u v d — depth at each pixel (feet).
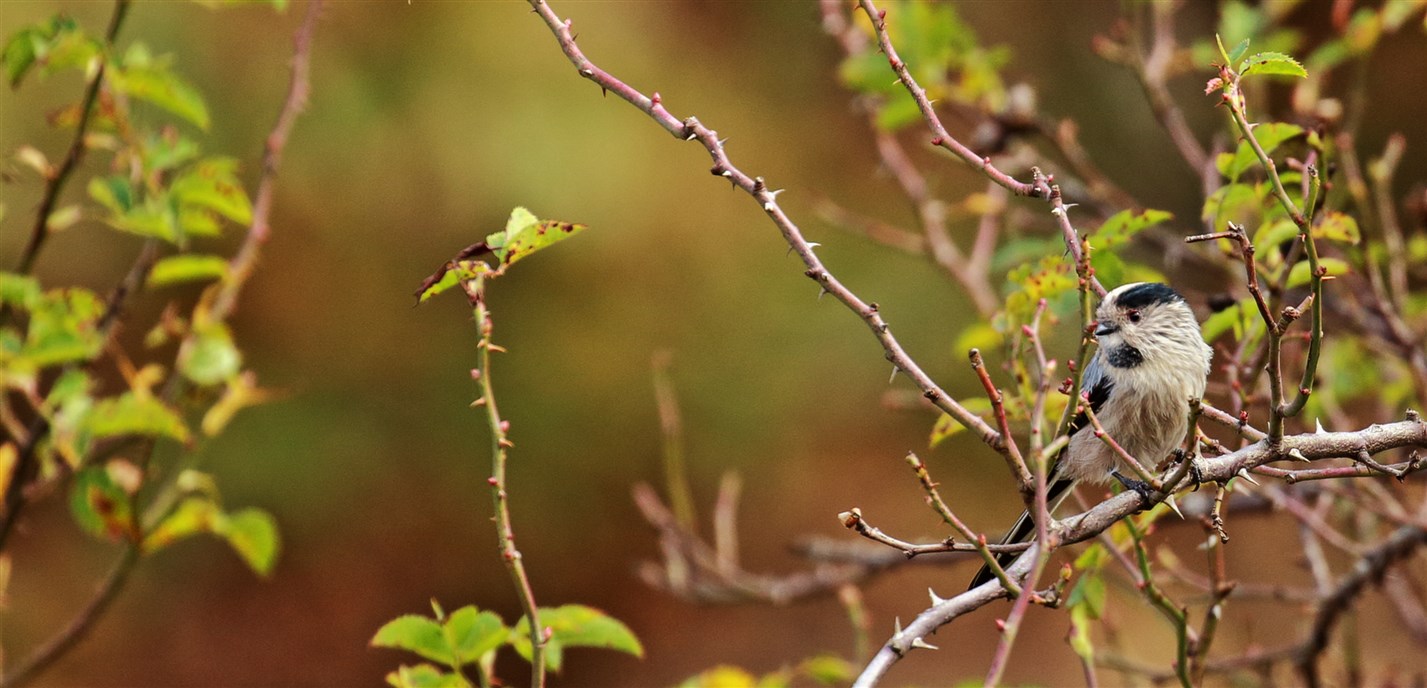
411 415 53.98
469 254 14.47
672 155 54.90
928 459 58.18
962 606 13.83
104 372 49.03
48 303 20.65
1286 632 42.42
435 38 51.60
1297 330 25.75
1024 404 20.11
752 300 56.54
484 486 54.44
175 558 52.75
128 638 51.29
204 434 21.66
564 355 54.65
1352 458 15.17
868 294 57.00
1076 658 51.11
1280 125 18.74
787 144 57.67
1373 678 32.99
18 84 20.99
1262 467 15.06
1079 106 55.52
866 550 29.48
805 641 55.11
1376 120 49.44
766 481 56.59
